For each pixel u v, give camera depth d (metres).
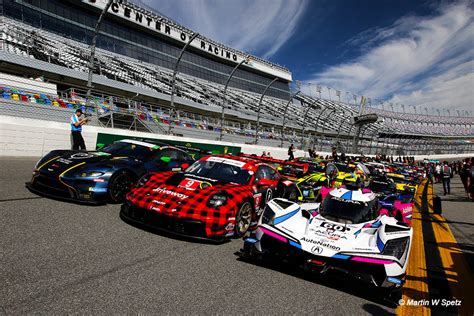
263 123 51.28
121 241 4.16
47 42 32.16
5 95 15.56
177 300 2.89
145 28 45.47
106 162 5.93
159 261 3.72
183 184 5.11
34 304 2.52
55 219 4.62
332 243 3.90
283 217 4.43
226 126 31.05
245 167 6.18
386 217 4.72
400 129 96.44
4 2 31.38
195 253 4.17
